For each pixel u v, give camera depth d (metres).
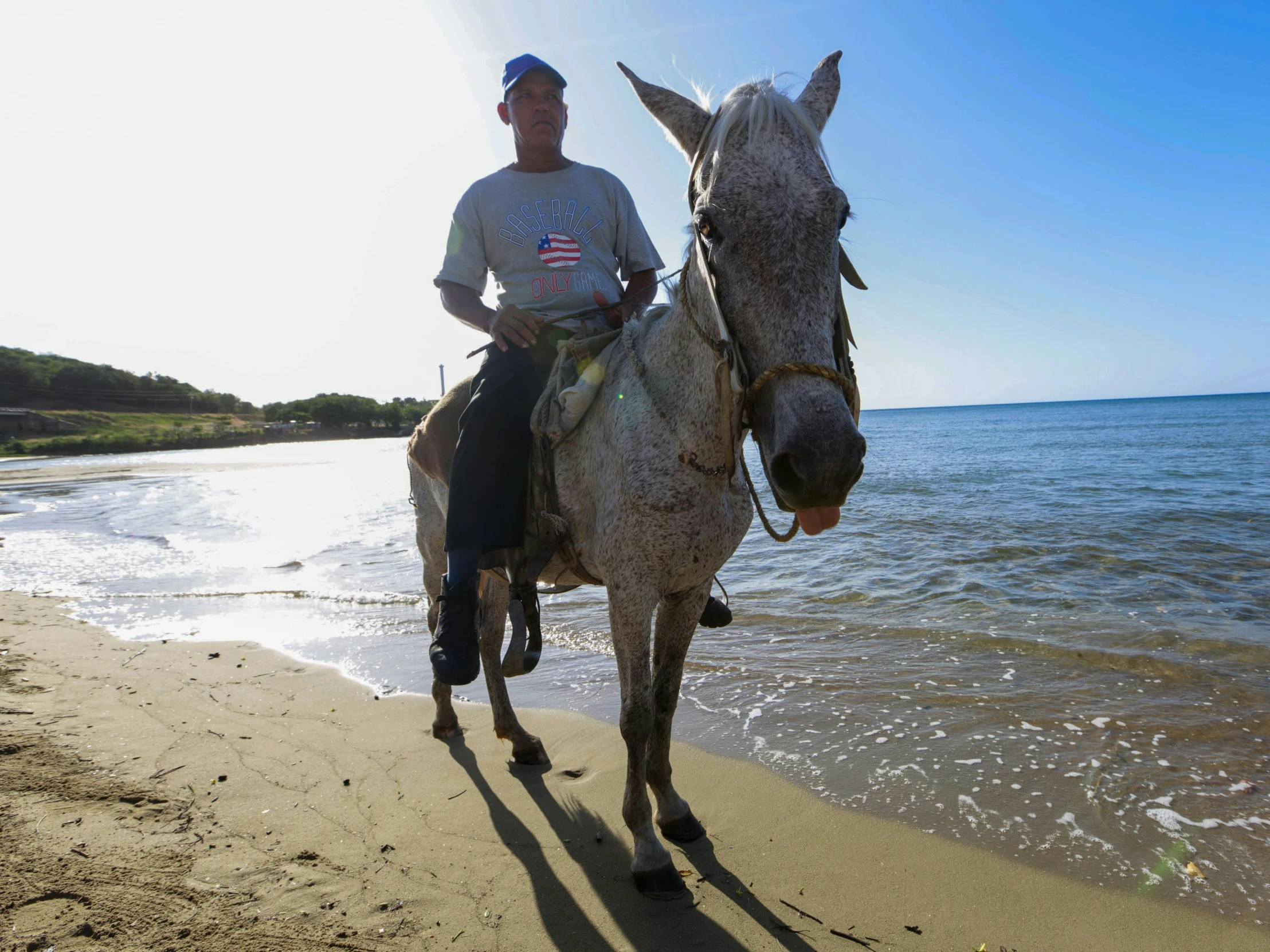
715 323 2.17
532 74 3.16
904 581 7.35
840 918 2.42
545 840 2.96
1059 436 44.97
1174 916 2.35
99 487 28.64
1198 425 52.66
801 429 1.72
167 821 3.06
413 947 2.29
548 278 3.12
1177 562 7.61
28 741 3.83
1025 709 4.07
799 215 1.85
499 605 3.86
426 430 3.40
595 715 4.30
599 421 2.72
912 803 3.11
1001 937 2.29
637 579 2.54
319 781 3.50
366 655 5.76
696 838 2.93
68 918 2.36
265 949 2.24
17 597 8.34
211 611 7.54
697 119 2.27
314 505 19.14
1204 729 3.73
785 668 4.93
